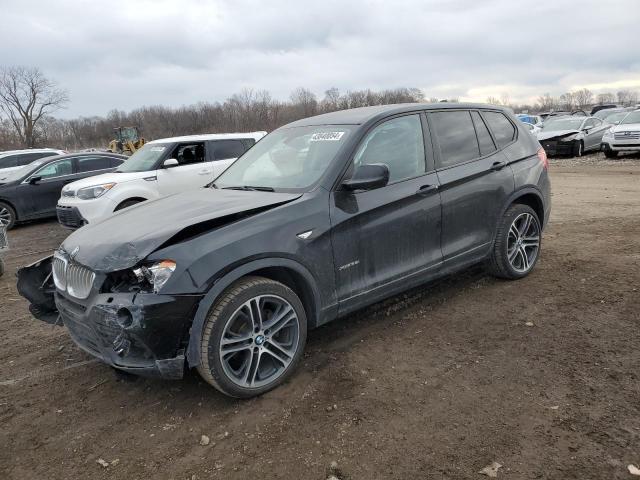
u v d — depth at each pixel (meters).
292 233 3.37
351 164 3.79
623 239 6.47
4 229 6.94
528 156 5.14
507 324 4.12
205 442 2.90
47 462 2.83
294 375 3.54
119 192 8.68
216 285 3.05
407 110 4.30
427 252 4.20
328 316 3.65
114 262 3.03
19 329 4.85
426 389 3.26
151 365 2.98
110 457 2.83
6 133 74.31
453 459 2.59
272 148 4.53
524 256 5.12
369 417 3.00
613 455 2.53
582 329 3.92
